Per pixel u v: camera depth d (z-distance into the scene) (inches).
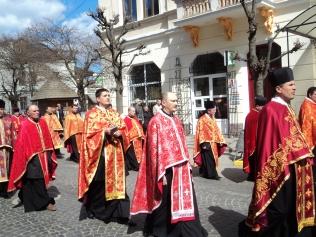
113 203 257.9
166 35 768.3
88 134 261.1
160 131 209.3
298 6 582.9
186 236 205.0
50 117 586.2
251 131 342.6
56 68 1253.1
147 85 831.1
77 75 964.6
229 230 235.6
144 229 229.5
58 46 1037.2
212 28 686.5
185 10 699.4
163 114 213.6
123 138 268.8
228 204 293.3
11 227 264.8
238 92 657.0
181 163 207.9
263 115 181.5
